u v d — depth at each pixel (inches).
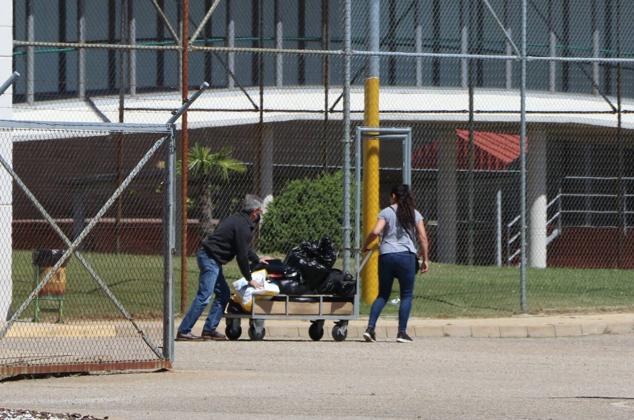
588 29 3863.2
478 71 3789.4
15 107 3715.6
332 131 3831.2
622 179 3659.0
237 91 3752.5
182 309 2188.7
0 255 2105.1
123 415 1146.0
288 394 1302.9
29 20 3757.4
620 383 1429.6
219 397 1278.3
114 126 1472.7
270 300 1918.1
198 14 3754.9
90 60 3747.5
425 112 3472.0
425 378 1457.9
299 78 3782.0
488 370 1547.7
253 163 3850.9
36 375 1449.3
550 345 1889.8
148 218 3688.5
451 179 3779.5
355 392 1326.3
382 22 3690.9
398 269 1891.0
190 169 3614.7
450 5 3740.2
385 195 4158.5
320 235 3235.7
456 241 3774.6
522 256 2260.1
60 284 2065.7
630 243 3799.2
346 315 1929.1
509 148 3811.5
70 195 3695.9
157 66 3732.8
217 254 1887.3
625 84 3909.9
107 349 1749.5
